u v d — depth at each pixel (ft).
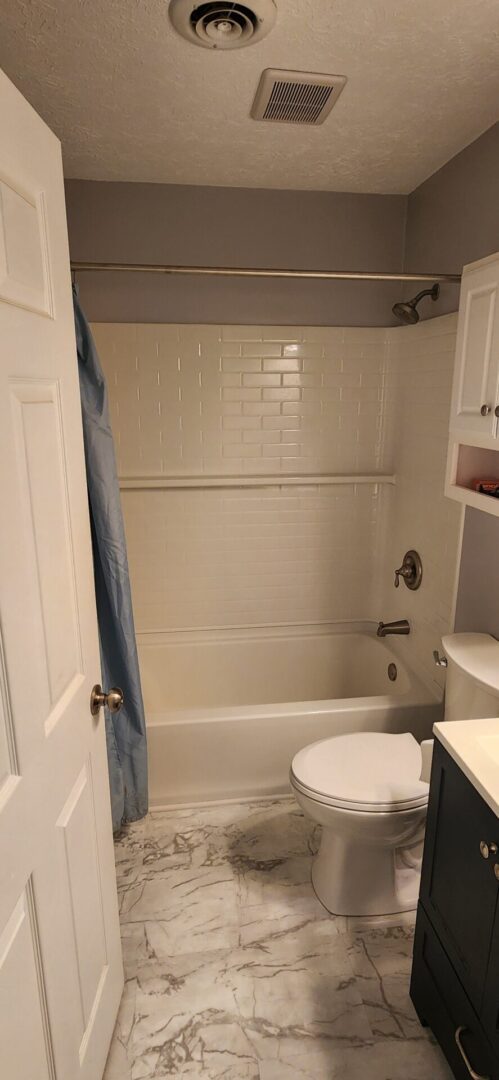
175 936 5.69
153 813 7.36
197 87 5.25
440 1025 4.47
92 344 5.14
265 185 7.83
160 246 7.94
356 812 5.29
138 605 9.24
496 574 6.14
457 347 5.37
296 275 6.26
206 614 9.44
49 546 3.28
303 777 5.62
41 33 4.42
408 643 8.63
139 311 8.16
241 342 8.41
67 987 3.57
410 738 6.27
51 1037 3.29
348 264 8.36
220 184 7.79
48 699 3.27
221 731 7.18
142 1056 4.64
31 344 3.04
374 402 8.92
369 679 9.46
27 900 2.97
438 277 6.44
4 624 2.69
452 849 4.16
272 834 7.02
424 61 4.82
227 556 9.23
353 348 8.65
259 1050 4.68
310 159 6.92
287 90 5.25
